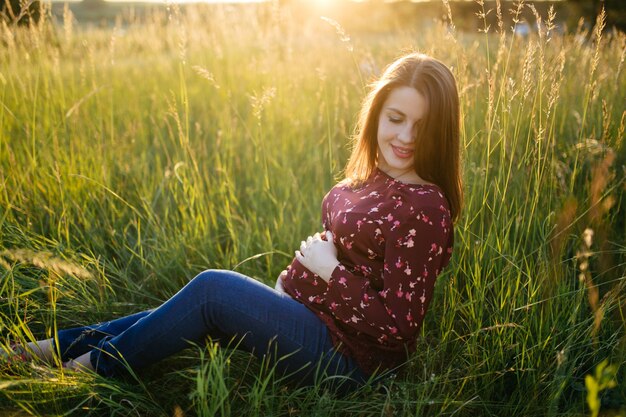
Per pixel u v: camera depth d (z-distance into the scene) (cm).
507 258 203
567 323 192
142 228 295
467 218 214
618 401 176
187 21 536
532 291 197
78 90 432
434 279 167
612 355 186
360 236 172
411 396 183
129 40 555
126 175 328
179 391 192
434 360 205
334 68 514
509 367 195
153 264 266
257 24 525
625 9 625
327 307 180
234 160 380
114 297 243
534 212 218
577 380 193
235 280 175
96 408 169
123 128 429
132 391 181
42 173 294
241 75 524
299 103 439
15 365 174
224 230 305
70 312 226
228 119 413
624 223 261
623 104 303
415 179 182
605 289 228
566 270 211
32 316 207
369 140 187
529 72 203
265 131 404
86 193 294
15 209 273
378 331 170
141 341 175
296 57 502
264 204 329
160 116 436
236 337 177
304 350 175
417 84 168
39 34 342
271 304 175
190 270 264
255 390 168
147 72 552
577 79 335
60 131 340
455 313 224
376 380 182
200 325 174
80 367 179
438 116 167
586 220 231
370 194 177
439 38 312
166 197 314
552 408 167
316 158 349
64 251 244
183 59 305
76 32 497
